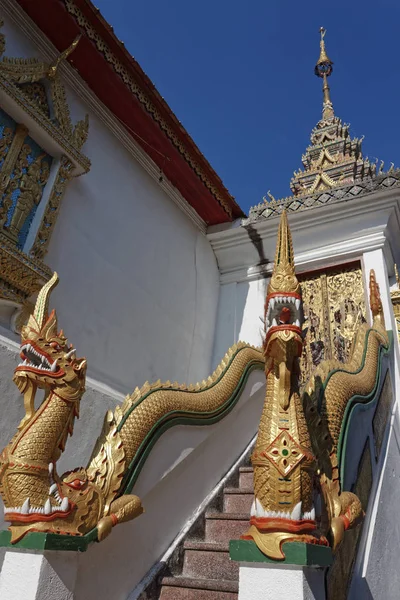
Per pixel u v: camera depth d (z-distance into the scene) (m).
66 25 4.20
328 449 2.63
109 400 4.22
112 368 4.47
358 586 2.88
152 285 5.36
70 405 2.41
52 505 2.19
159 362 5.22
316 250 6.37
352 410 3.18
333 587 2.42
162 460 3.05
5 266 3.38
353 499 2.55
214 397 3.74
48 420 2.31
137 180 5.48
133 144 5.46
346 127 8.41
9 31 3.98
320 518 2.33
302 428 2.21
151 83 4.89
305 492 2.07
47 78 4.12
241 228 6.65
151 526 3.01
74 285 4.20
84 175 4.61
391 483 4.02
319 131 8.66
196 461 3.57
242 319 6.59
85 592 2.42
